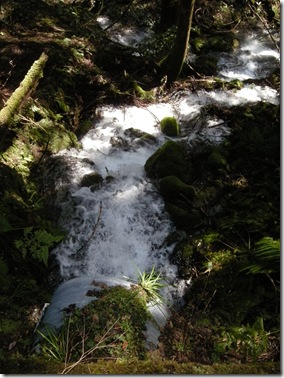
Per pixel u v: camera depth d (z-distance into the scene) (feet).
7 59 20.35
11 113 16.15
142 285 12.64
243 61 28.19
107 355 10.10
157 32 28.99
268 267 13.07
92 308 11.18
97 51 23.02
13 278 12.99
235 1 33.83
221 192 16.85
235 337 11.61
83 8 29.32
